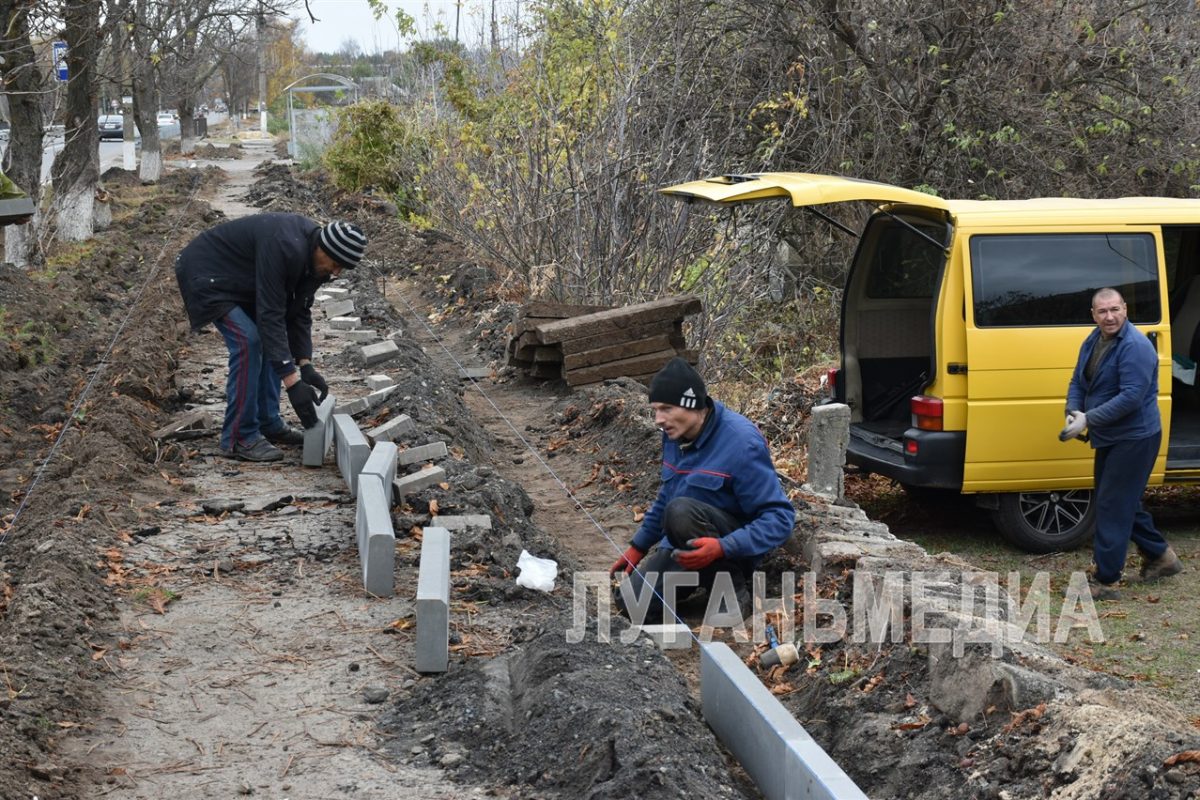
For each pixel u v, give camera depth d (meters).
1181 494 10.73
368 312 14.38
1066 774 3.78
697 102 14.83
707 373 13.08
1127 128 16.30
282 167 40.44
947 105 16.42
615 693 4.48
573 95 13.88
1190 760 3.53
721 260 13.20
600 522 7.95
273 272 7.69
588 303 13.45
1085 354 7.94
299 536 6.69
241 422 8.19
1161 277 8.71
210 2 24.58
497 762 4.23
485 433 10.12
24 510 7.02
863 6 16.33
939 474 8.56
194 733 4.45
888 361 9.59
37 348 12.22
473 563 6.13
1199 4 16.53
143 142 34.88
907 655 4.85
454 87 18.44
